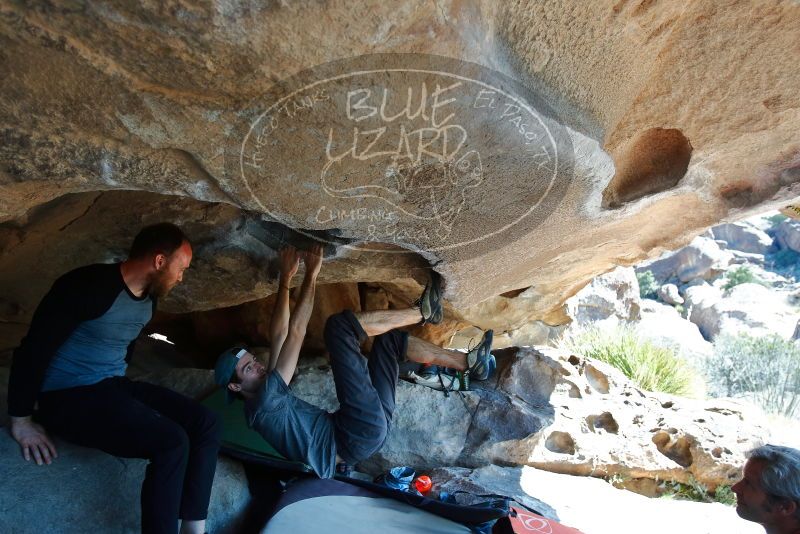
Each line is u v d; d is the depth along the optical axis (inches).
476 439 151.3
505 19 59.2
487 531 105.0
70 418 86.4
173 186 75.7
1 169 68.2
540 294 205.8
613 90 75.9
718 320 780.0
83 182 73.5
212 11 50.8
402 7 51.8
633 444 162.2
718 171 111.8
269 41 53.5
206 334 191.5
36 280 132.3
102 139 66.0
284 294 118.3
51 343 82.3
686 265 934.4
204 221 119.6
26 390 83.3
